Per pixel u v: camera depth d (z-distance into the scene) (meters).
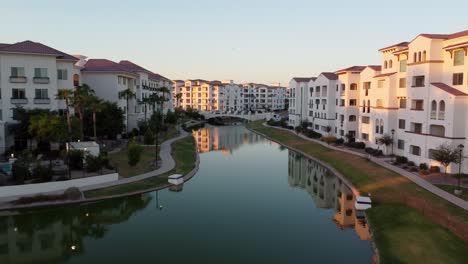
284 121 128.00
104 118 66.88
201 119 162.38
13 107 57.81
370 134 67.75
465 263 24.81
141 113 93.94
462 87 46.16
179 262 27.50
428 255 26.05
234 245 30.59
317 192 47.53
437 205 34.81
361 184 45.94
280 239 32.03
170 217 37.59
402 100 58.59
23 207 36.31
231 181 53.09
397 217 33.31
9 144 56.12
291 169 61.97
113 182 44.72
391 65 63.78
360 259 28.11
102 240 31.95
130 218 37.47
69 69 64.56
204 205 41.69
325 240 31.72
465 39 45.88
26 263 28.25
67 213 37.78
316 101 96.38
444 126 46.81
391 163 54.44
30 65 59.03
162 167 54.66
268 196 45.62
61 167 47.16
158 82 115.69
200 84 192.62
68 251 29.97
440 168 47.25
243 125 152.88
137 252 29.36
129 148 50.75
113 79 77.00
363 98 71.19
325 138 79.75
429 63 49.66
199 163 65.31
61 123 50.62
